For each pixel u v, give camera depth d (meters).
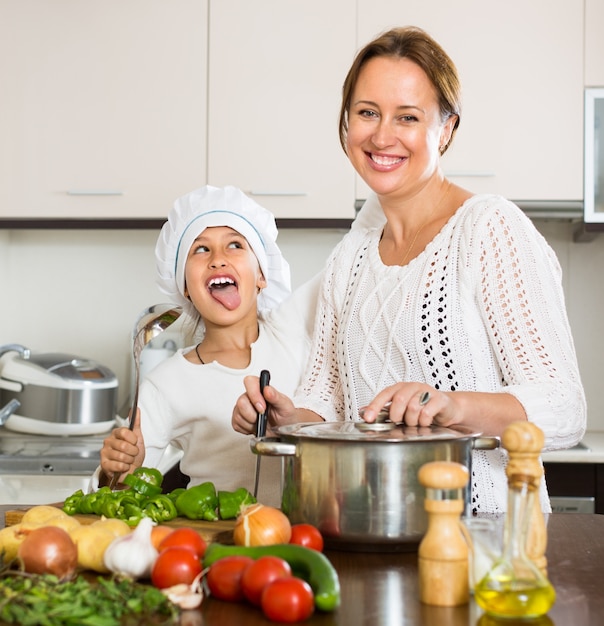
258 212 1.94
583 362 3.37
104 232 3.47
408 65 1.48
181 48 3.09
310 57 3.07
